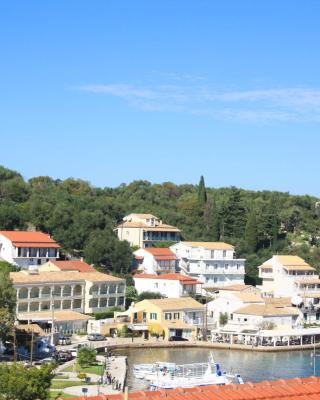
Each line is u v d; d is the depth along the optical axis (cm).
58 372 13325
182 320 19400
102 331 18262
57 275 19325
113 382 12450
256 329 18800
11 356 14125
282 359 16662
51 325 17138
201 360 15950
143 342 17662
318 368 15462
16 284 17800
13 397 8188
